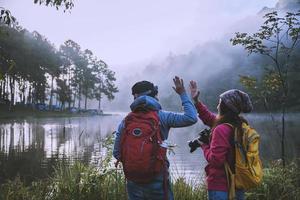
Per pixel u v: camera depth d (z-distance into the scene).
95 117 83.69
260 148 18.81
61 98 87.12
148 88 3.75
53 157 16.42
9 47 59.25
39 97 80.12
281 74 7.65
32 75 71.12
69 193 5.45
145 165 3.36
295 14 7.21
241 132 3.57
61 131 35.12
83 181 5.69
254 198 5.48
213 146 3.54
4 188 6.04
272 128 35.66
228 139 3.54
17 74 66.50
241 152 3.54
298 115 54.12
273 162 6.88
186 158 15.60
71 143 23.20
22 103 74.50
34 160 15.55
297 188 5.80
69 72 97.56
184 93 3.67
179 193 5.64
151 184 3.46
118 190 5.45
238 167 3.52
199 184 6.16
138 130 3.44
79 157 16.00
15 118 58.16
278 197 5.50
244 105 3.66
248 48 7.55
